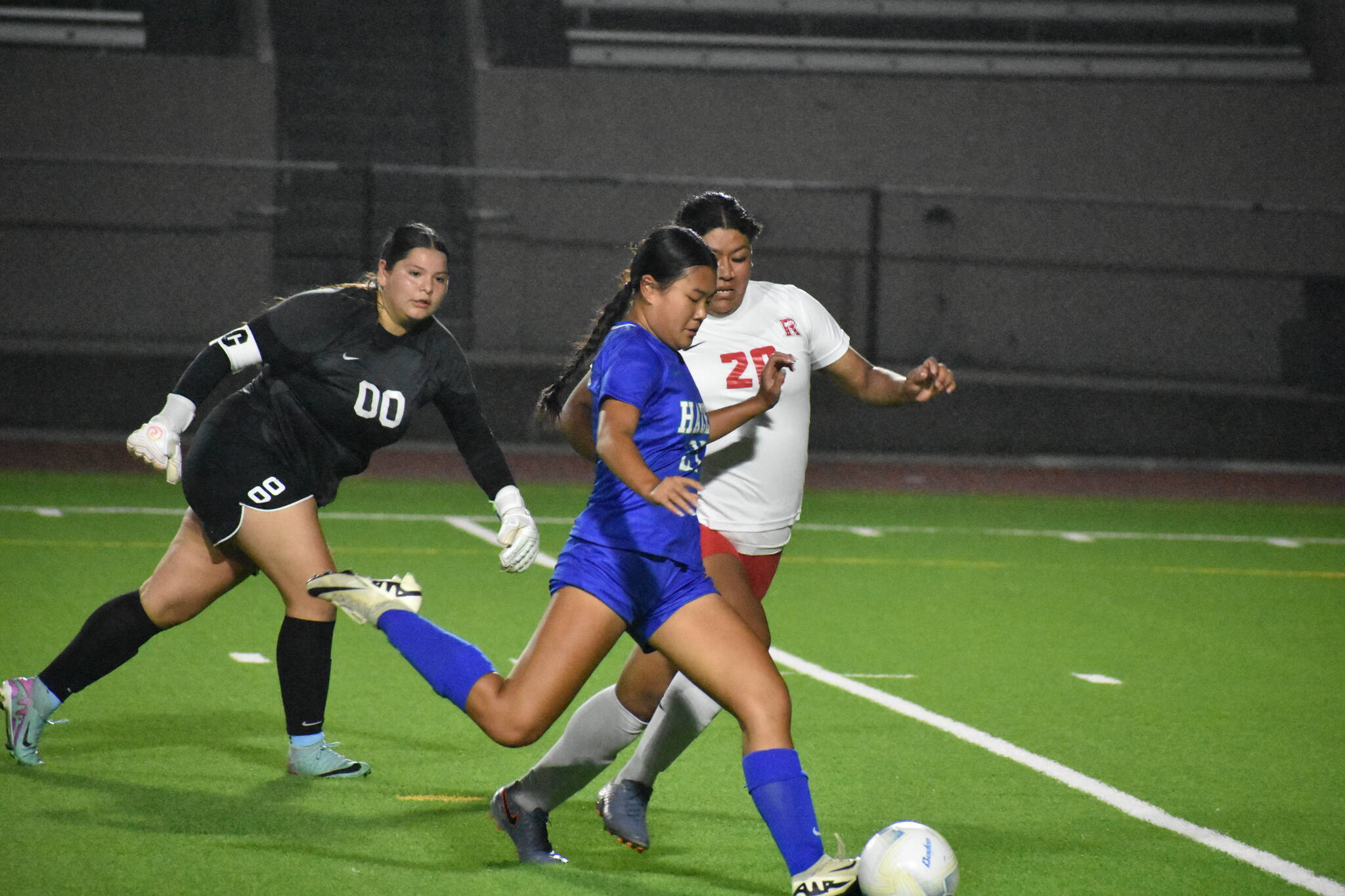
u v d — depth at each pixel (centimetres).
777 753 1467
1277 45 7931
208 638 2841
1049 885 1644
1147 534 4625
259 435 1905
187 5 7550
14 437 5862
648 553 1492
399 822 1811
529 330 6981
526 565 1794
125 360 6075
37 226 6569
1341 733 2369
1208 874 1692
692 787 2011
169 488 4919
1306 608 3509
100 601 3128
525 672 1498
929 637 3062
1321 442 6462
